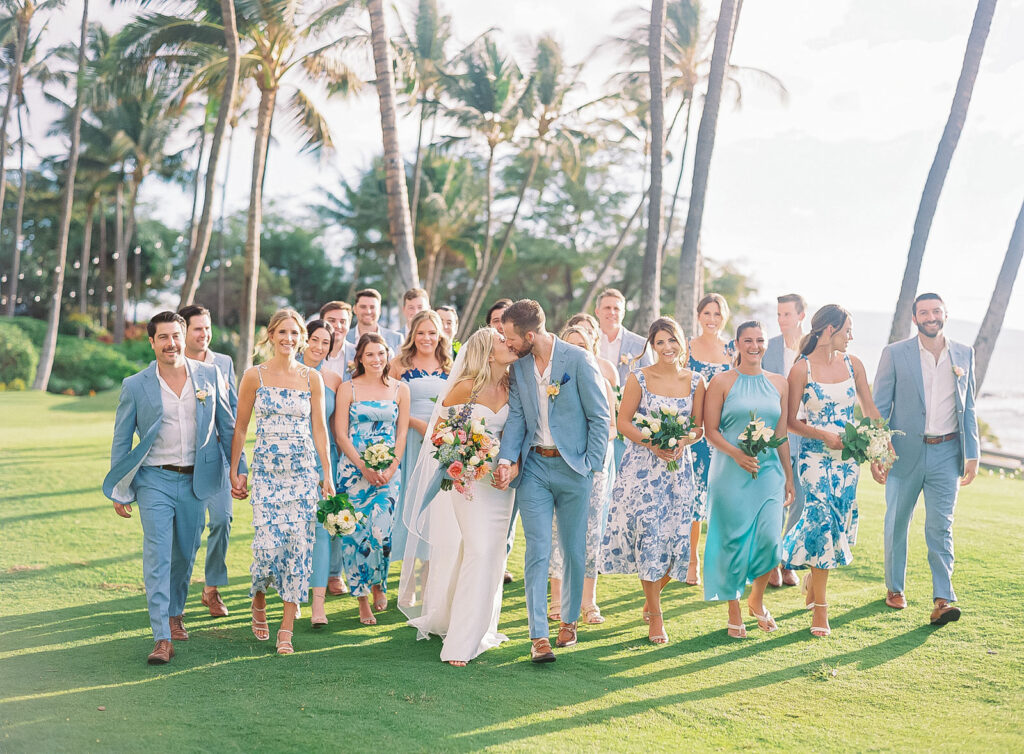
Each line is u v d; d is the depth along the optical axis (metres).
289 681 4.40
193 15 19.41
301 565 5.07
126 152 43.62
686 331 13.27
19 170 47.78
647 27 29.39
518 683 4.45
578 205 45.75
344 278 56.00
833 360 5.71
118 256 45.88
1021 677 4.52
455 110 33.62
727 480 5.37
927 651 4.98
